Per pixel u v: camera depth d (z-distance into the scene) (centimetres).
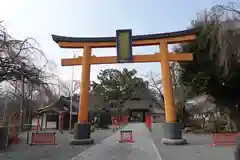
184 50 2145
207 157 1052
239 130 2145
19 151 1284
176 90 3070
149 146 1477
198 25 1941
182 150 1282
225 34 1550
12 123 1994
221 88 2069
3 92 1384
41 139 1664
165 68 1652
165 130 1598
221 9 1642
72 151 1274
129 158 1055
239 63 1628
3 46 1073
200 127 2967
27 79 1118
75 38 1753
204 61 1958
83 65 1698
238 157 582
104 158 1058
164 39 1709
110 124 4553
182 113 3073
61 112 3175
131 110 6612
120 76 6894
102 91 6500
